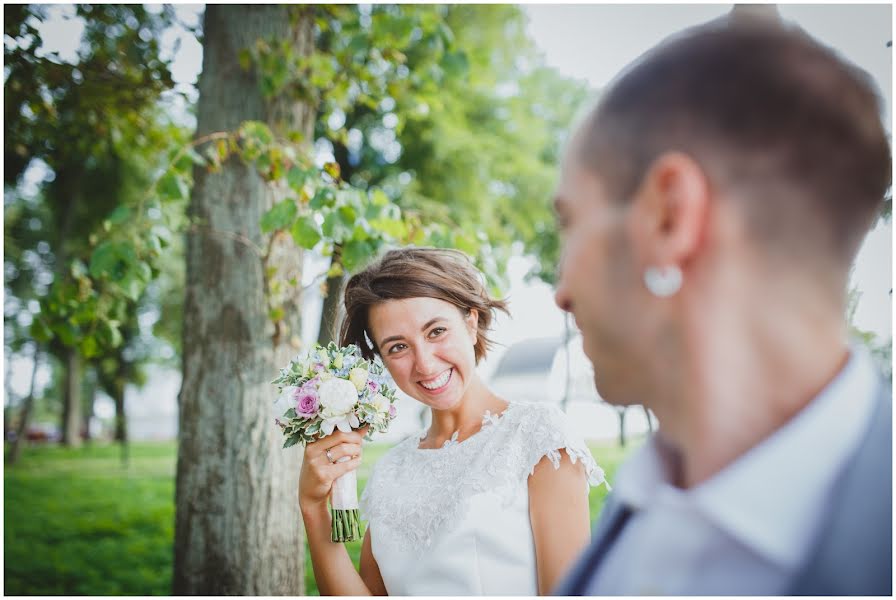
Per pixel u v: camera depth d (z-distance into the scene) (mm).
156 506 8914
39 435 24891
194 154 2930
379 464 2033
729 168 405
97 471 12961
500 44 8000
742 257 405
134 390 23312
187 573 3080
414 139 8695
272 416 3154
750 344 408
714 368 411
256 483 3090
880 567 381
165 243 2848
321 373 1833
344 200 2742
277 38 3412
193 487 3111
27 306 13945
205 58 3426
